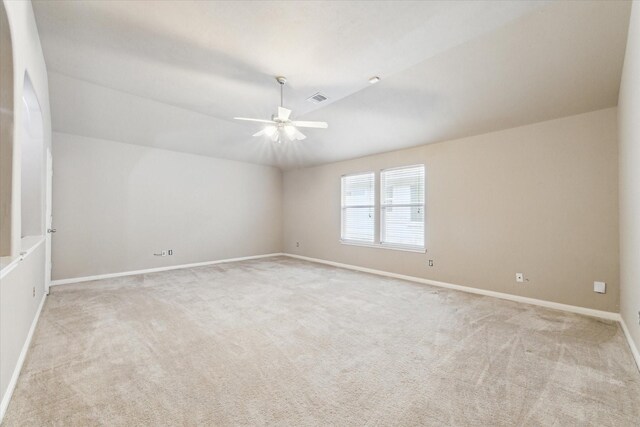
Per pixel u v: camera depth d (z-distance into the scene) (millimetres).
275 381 1945
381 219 5422
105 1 2104
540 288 3574
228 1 2068
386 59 2803
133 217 5234
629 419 1602
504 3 2051
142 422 1550
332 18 2227
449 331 2787
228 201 6641
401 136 4621
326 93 3562
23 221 3104
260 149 6195
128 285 4453
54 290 4121
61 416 1586
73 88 3535
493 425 1550
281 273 5406
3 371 1644
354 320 3062
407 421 1578
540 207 3584
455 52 2666
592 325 2918
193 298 3809
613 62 2559
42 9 2197
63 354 2279
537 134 3621
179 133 5055
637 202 2160
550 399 1770
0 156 1783
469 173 4234
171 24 2344
